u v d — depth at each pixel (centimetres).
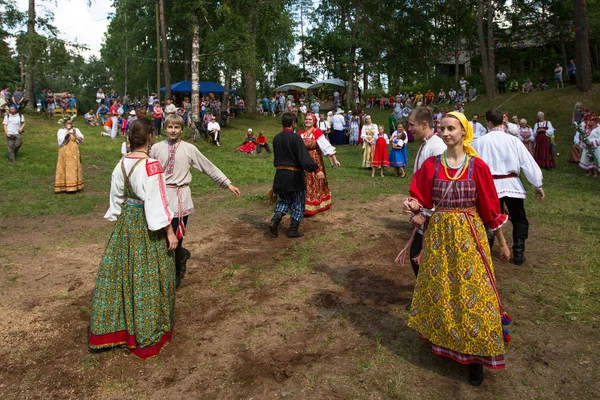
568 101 2303
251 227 682
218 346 339
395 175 1192
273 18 2298
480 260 279
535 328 349
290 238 618
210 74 3819
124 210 326
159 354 331
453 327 279
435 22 3666
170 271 342
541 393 275
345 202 837
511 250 530
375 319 374
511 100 2592
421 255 306
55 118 2344
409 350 326
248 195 941
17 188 1036
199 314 393
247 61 1952
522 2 3397
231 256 546
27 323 381
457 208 287
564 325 352
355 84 3766
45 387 294
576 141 1312
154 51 3572
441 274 285
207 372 307
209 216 760
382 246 566
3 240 640
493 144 482
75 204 888
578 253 507
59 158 995
